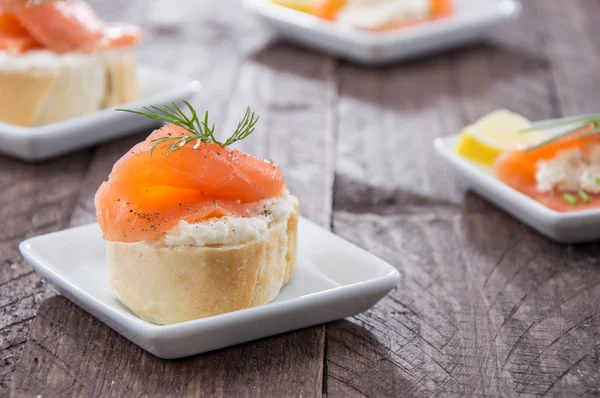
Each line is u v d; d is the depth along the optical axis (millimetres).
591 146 541
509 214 559
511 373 462
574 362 467
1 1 604
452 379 458
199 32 836
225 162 467
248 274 465
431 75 736
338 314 473
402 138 637
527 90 701
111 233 468
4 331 477
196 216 462
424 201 572
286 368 459
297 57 776
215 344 458
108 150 611
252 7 797
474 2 833
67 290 469
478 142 574
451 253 529
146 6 920
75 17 613
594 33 852
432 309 492
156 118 476
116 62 621
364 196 576
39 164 597
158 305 466
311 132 640
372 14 764
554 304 497
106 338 471
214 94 683
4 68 597
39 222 549
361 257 490
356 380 456
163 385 452
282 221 475
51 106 603
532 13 913
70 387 451
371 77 731
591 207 531
